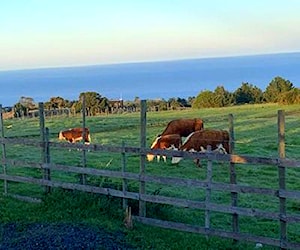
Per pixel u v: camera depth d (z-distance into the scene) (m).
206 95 64.06
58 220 12.01
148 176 11.88
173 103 66.50
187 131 27.42
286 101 57.69
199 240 10.76
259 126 37.28
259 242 10.16
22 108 57.25
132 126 38.12
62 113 55.25
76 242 10.25
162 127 38.09
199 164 21.86
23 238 10.77
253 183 18.86
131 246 10.30
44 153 14.37
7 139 15.27
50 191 14.30
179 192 16.28
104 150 12.90
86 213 12.30
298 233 12.20
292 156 24.77
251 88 69.12
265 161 9.99
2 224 12.04
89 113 56.31
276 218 9.89
